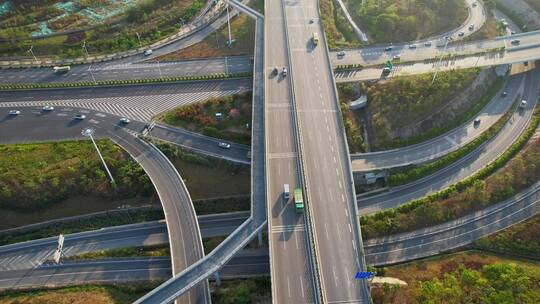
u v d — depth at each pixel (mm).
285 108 154500
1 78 190250
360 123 167875
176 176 146750
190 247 126500
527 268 122188
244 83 183375
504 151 160625
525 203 145000
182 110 170125
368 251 134500
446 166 156000
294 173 134625
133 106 175875
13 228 142750
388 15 199375
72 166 153250
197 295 116500
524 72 191125
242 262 131500
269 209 125688
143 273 129250
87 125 169125
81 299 121812
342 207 127000
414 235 138000
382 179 155250
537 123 169375
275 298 107250
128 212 145375
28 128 169375
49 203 147000
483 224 140500
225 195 148750
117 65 194750
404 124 162000
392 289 117000
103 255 133250
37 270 131000
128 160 154875
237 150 158500
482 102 175625
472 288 117000
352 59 188000
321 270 113062
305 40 186125
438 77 171750
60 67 192250
